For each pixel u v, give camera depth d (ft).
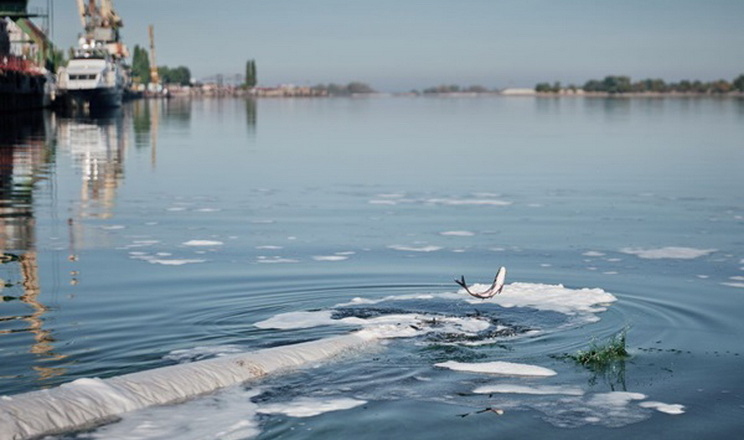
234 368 33.50
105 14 477.77
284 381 33.14
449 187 98.17
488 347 37.50
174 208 79.92
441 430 29.12
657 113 329.52
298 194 91.35
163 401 30.71
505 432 29.07
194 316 42.16
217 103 582.35
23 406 28.37
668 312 43.88
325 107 476.95
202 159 133.59
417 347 37.32
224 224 70.90
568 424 29.84
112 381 31.17
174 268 53.36
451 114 344.28
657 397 32.30
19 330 39.63
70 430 28.09
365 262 55.67
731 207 82.58
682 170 117.50
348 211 79.15
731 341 39.01
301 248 60.44
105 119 280.72
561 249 61.05
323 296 46.34
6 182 99.09
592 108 410.11
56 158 132.16
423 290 47.98
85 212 76.69
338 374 33.99
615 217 76.23
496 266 55.11
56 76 366.43
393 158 136.36
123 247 60.23
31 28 364.17
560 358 36.37
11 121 245.65
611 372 34.76
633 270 54.19
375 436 28.53
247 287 48.39
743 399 32.17
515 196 90.53
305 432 28.68
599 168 120.26
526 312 43.06
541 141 175.63
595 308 44.21
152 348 37.06
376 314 42.42
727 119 270.67
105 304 44.47
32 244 61.11
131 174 110.22
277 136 195.00
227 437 28.12
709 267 55.16
